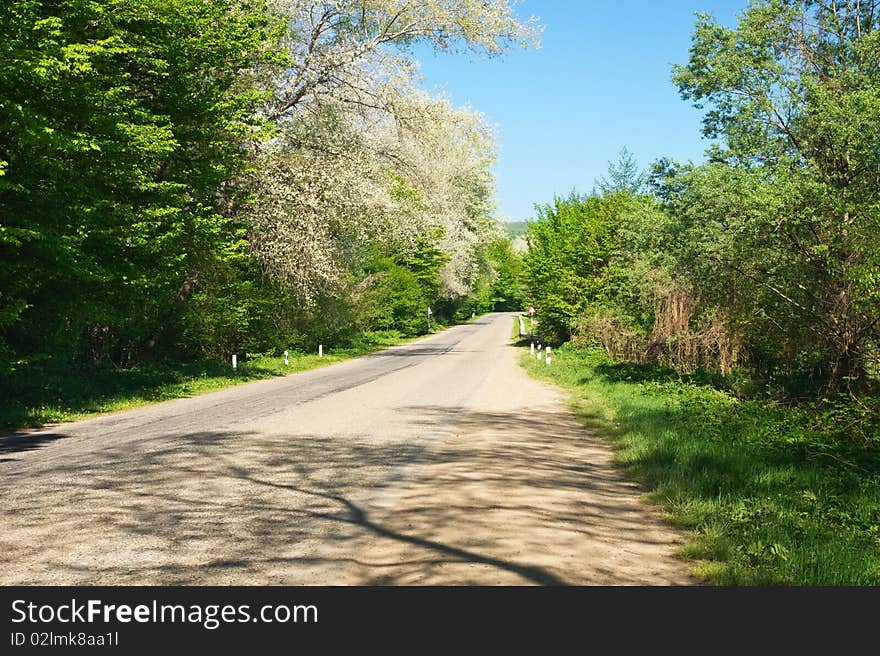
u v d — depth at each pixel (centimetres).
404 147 3238
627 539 639
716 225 1798
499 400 1841
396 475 901
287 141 3006
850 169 1791
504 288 13112
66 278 1680
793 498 805
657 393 1862
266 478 880
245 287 3044
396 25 3130
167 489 819
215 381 2378
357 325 4762
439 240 5047
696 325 2333
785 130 1923
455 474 906
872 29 1997
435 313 8475
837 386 1903
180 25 2006
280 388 2219
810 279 1866
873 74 1864
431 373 2773
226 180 2448
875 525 729
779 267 1845
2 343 1614
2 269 1499
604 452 1123
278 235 2861
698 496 782
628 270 2517
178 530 650
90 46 1510
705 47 2025
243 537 629
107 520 684
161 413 1600
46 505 743
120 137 1681
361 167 3080
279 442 1154
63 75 1497
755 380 2295
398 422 1405
